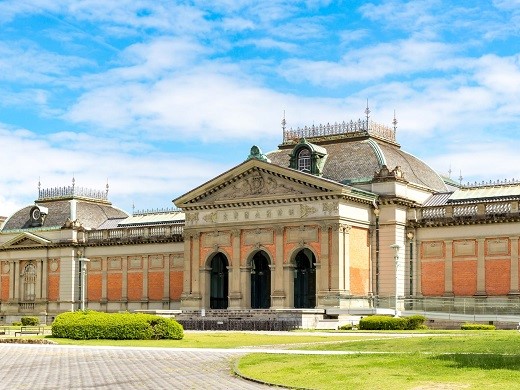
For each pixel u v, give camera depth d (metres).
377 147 82.31
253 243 79.88
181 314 76.88
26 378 34.03
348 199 76.00
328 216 75.44
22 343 53.72
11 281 105.75
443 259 77.94
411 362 32.69
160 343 50.41
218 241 82.12
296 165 82.62
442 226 78.06
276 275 78.00
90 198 109.75
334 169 82.25
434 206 79.12
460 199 81.44
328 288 74.75
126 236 99.62
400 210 79.19
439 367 31.12
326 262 75.12
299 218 77.12
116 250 100.00
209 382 30.95
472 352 36.84
